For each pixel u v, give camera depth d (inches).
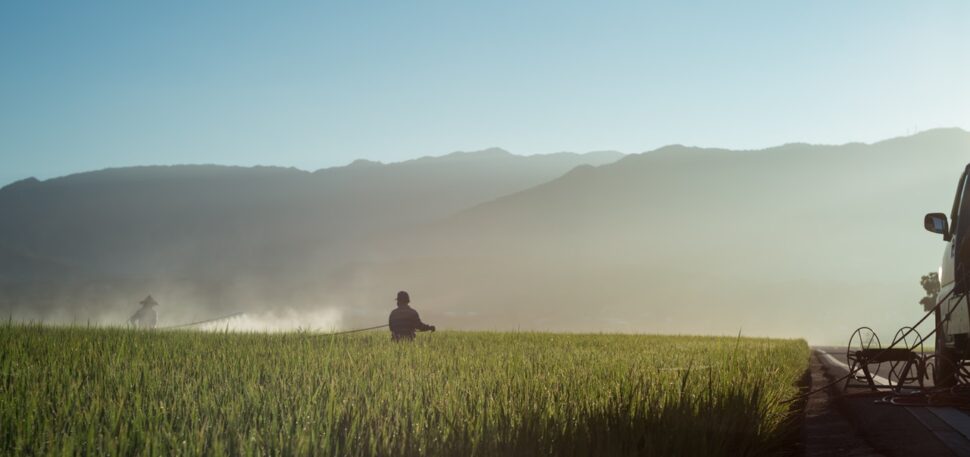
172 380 341.1
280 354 521.3
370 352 578.9
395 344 695.1
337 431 215.9
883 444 336.2
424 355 550.9
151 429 215.2
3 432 212.2
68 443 189.8
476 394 289.9
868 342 541.0
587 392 314.2
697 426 254.4
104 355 466.0
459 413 256.7
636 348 768.3
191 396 283.3
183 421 228.1
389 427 232.8
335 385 319.9
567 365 475.8
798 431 377.7
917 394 472.4
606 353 646.5
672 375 404.5
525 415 244.8
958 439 341.4
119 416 227.0
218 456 189.8
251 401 269.6
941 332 517.0
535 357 568.7
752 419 293.6
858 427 383.9
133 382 327.0
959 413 422.6
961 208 471.8
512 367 446.9
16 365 377.1
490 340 864.9
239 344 637.9
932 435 352.2
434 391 318.0
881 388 544.4
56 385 303.4
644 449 224.4
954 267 470.3
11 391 278.7
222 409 251.6
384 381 346.3
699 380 369.1
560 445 221.0
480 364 474.0
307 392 297.1
